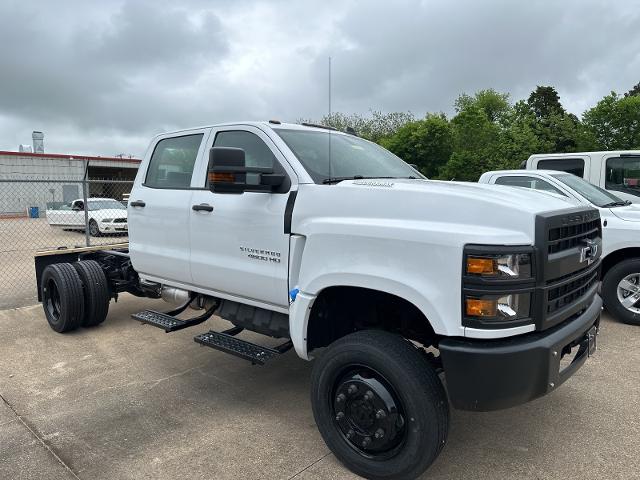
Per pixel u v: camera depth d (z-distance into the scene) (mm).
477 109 35625
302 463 3096
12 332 5809
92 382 4371
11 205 25781
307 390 4219
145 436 3438
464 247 2482
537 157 9016
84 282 5684
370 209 2955
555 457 3131
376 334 2850
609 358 4742
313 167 3486
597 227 3354
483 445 3293
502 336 2475
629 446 3236
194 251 4160
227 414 3771
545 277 2541
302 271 3180
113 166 37688
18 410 3828
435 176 35625
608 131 30641
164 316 4480
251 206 3619
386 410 2730
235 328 4293
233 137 3988
